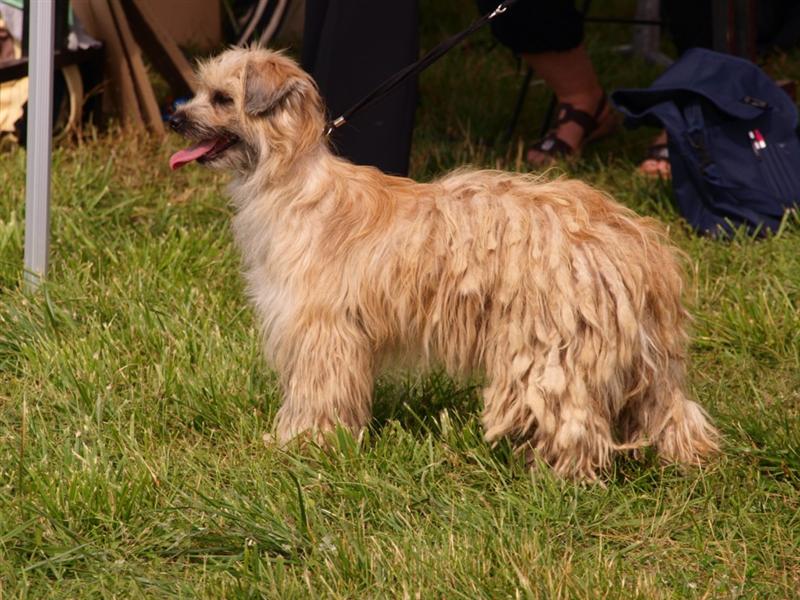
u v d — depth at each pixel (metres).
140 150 7.54
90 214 6.47
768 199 6.43
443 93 8.98
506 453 4.29
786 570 3.78
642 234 3.98
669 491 4.11
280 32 9.97
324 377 4.15
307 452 4.29
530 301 3.84
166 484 4.14
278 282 4.17
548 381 3.84
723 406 4.78
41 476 4.08
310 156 4.17
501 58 10.01
